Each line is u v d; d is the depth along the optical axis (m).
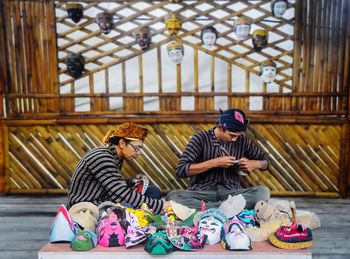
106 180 1.69
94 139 3.01
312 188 3.06
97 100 3.00
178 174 2.10
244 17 2.80
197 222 1.55
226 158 2.06
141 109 3.00
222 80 3.01
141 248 1.39
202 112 3.00
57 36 2.92
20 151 3.03
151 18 2.92
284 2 2.78
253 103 3.01
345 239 2.06
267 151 3.03
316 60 2.95
